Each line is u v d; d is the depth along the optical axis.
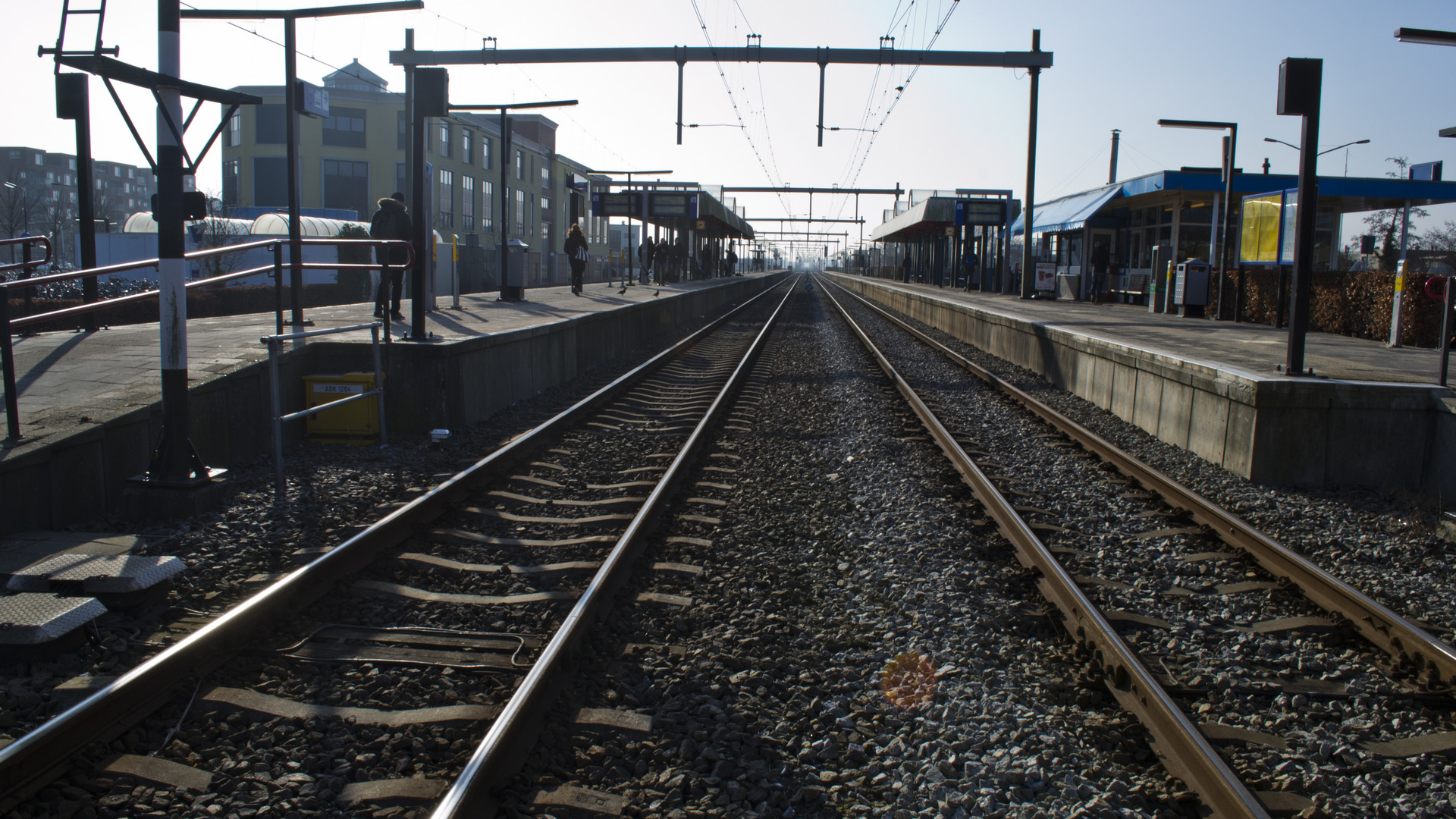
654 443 9.60
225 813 3.07
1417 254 36.16
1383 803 3.32
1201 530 6.53
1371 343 12.87
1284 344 12.47
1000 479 8.14
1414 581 5.83
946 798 3.33
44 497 5.80
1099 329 15.14
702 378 15.37
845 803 3.32
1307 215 8.72
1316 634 4.85
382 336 10.43
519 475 7.81
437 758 3.42
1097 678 4.18
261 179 51.47
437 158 51.44
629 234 31.92
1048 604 5.03
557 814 3.11
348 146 51.22
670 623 4.81
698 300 31.81
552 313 16.25
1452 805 3.32
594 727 3.69
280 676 4.03
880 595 5.34
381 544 5.67
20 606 4.13
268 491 7.05
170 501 6.18
